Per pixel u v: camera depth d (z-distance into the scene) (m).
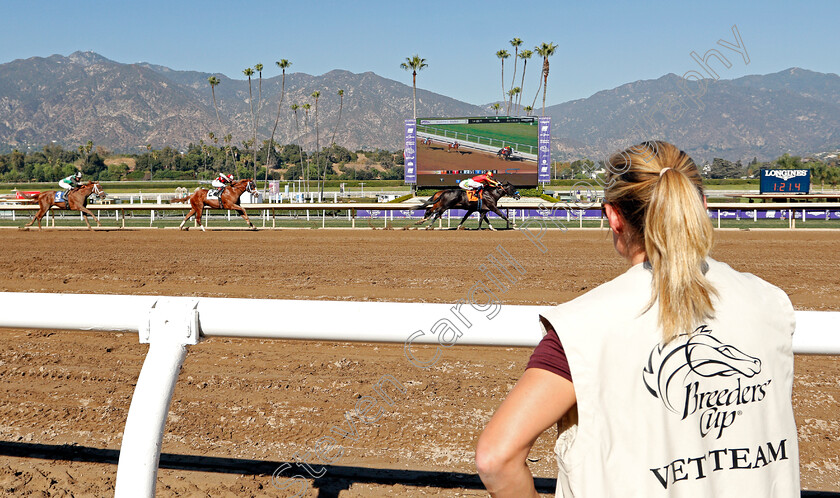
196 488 2.26
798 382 3.61
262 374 3.82
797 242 13.14
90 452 2.63
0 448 2.67
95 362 4.12
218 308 1.38
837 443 2.69
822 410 3.12
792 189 29.64
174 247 12.67
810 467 2.46
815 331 1.29
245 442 2.75
